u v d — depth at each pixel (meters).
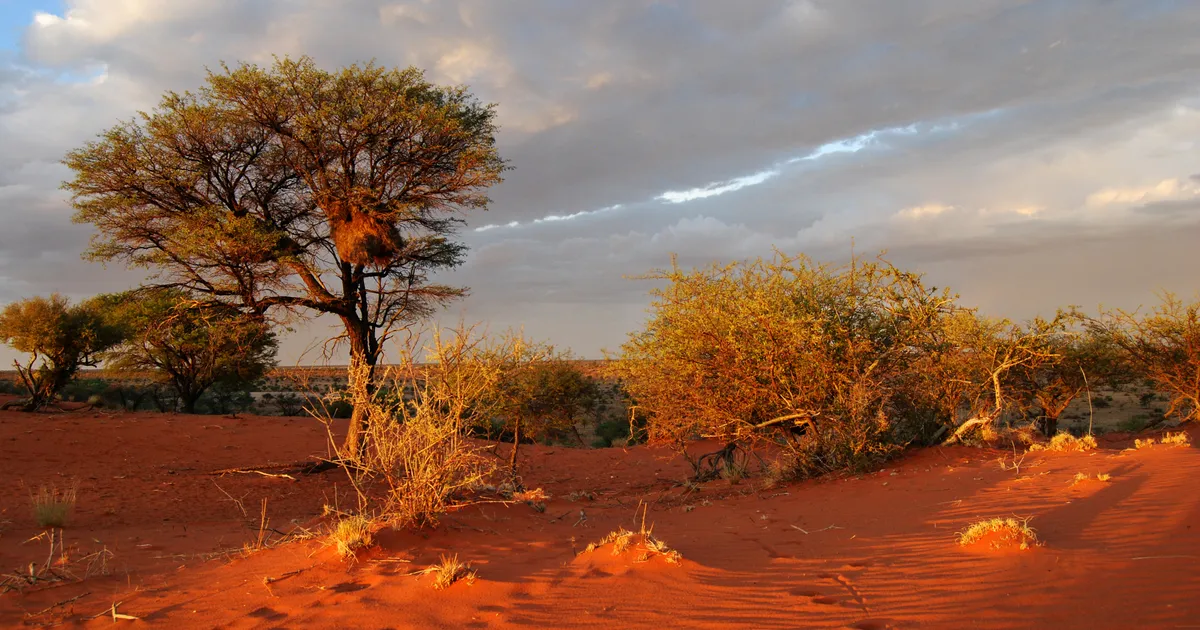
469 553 6.60
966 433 13.20
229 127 16.64
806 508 9.20
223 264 16.38
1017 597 4.51
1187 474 7.70
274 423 28.17
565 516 9.40
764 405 13.00
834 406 12.25
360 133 16.73
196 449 22.91
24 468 18.25
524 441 33.56
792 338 12.24
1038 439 16.53
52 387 29.78
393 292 18.80
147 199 16.77
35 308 29.30
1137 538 5.49
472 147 17.91
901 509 8.11
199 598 5.68
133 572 7.01
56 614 5.54
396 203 17.69
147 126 16.20
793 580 5.38
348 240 17.27
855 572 5.49
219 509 14.58
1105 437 18.66
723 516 9.29
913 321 12.91
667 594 5.08
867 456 12.21
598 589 5.22
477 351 8.06
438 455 7.61
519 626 4.54
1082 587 4.55
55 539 9.38
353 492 16.72
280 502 15.58
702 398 13.30
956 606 4.46
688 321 13.30
